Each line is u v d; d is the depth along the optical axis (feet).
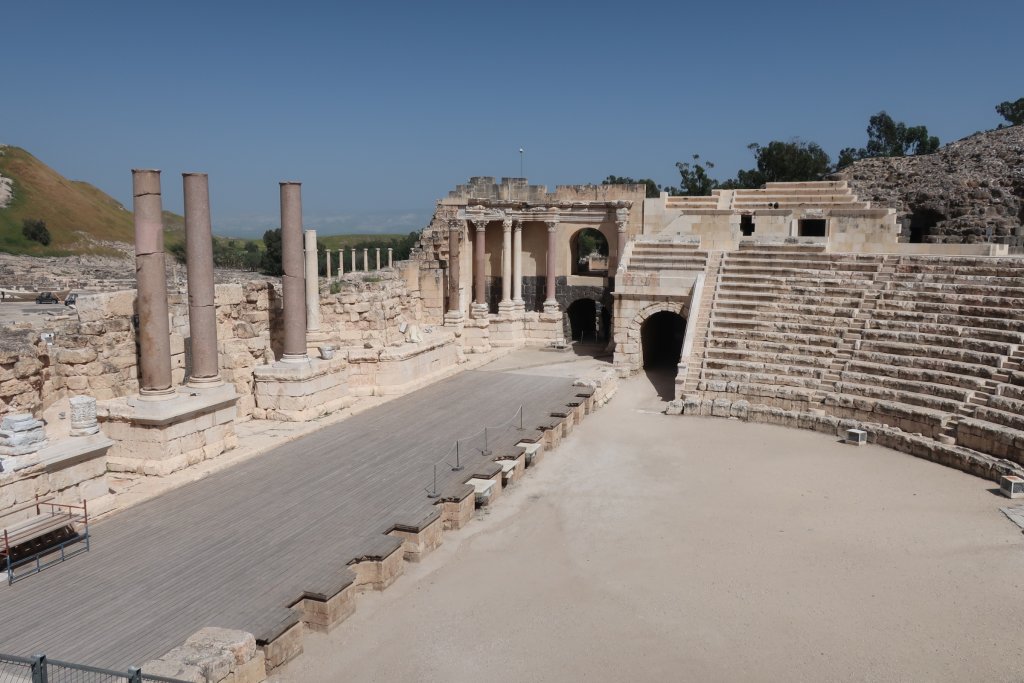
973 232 171.94
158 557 58.08
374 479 75.46
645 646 51.34
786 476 85.30
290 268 96.53
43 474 60.80
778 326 122.31
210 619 49.34
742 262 140.15
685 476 85.81
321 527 63.67
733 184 301.63
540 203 162.91
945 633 52.65
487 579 61.00
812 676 47.93
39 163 457.27
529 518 73.82
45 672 38.01
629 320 141.90
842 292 124.06
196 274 81.97
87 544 58.90
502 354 153.79
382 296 132.87
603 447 97.40
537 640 52.08
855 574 61.46
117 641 46.68
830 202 163.43
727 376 117.70
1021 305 104.32
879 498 78.13
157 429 75.66
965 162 193.67
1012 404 88.58
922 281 119.34
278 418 96.58
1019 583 59.47
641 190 165.48
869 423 99.76
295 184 95.35
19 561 55.57
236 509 67.62
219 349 96.48
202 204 81.46
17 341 74.28
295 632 49.73
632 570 62.59
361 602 57.21
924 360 103.96
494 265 173.58
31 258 326.85
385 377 113.50
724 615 55.31
